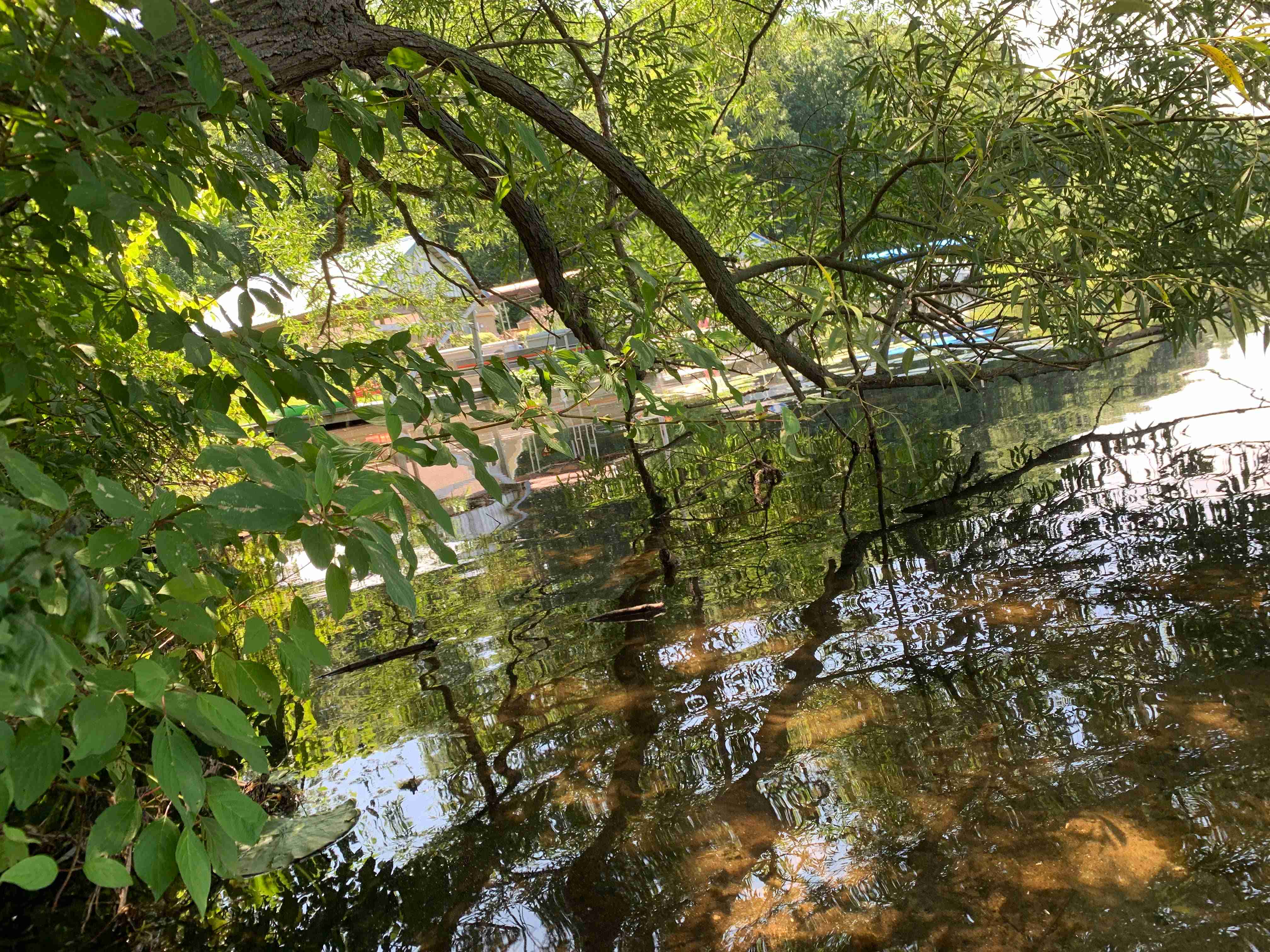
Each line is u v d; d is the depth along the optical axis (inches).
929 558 170.1
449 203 171.2
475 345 316.2
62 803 101.0
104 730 33.8
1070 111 127.0
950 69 157.6
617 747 117.1
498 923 86.9
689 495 267.3
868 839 89.7
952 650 127.0
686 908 84.4
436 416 65.8
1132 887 76.9
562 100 215.3
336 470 46.2
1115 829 84.4
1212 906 73.4
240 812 34.9
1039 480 214.4
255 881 100.8
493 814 106.3
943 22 151.4
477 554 239.0
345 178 152.4
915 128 159.2
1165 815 85.0
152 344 56.6
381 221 185.0
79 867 97.9
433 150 171.0
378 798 115.1
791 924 79.7
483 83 108.0
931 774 98.4
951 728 106.8
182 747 34.1
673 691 130.6
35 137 45.9
